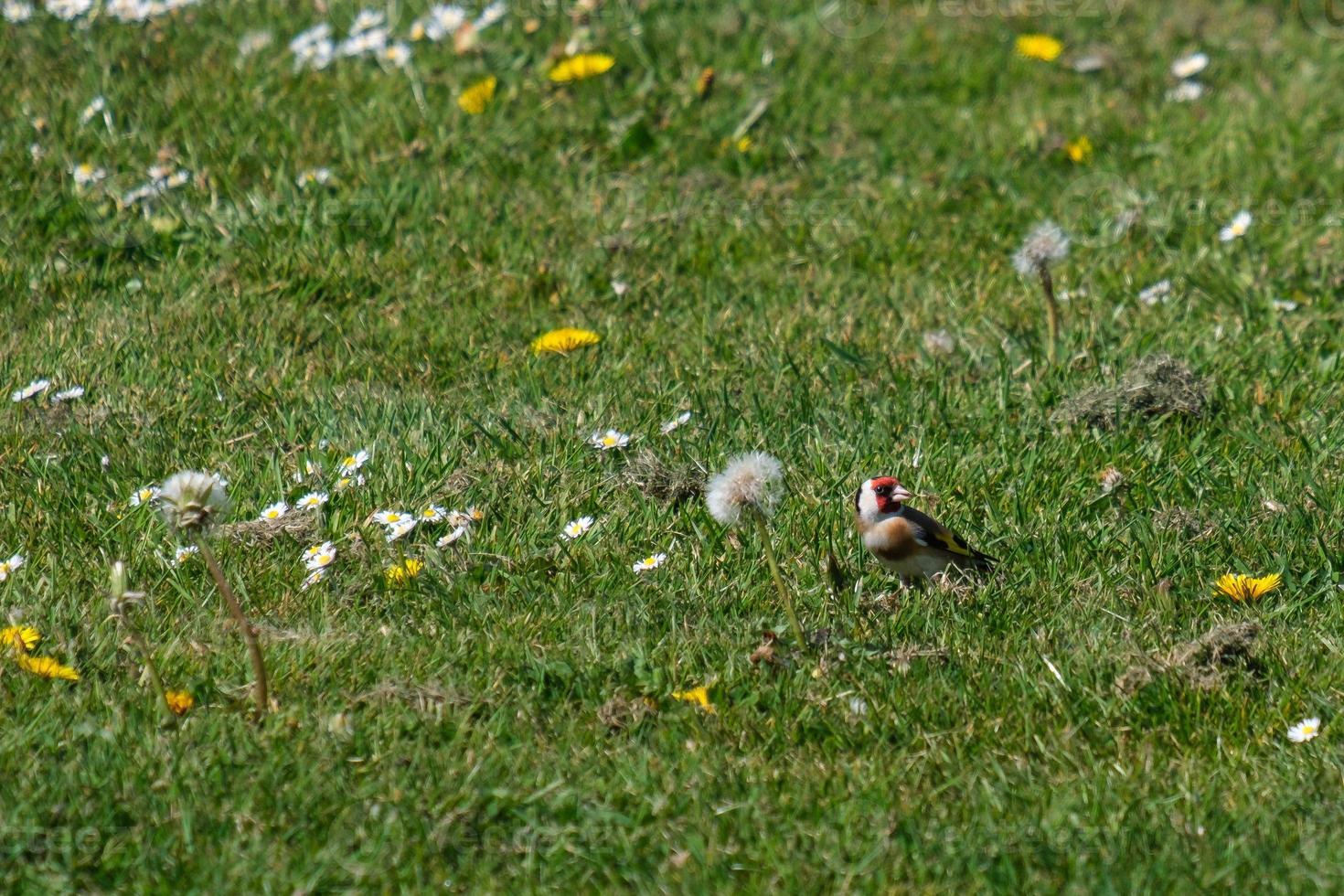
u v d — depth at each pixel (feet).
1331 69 62.54
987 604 30.01
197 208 48.03
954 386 39.47
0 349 40.55
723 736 26.09
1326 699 26.89
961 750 25.68
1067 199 51.03
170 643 28.04
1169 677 27.35
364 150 51.83
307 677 27.20
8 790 23.58
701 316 43.14
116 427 36.68
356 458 34.37
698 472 34.81
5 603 29.50
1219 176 52.16
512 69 57.47
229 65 56.54
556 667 27.43
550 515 33.30
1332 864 22.39
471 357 41.22
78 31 57.36
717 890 22.00
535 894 22.06
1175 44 64.80
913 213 49.78
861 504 31.01
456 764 24.81
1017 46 62.85
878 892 22.06
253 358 40.63
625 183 51.37
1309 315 43.14
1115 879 22.16
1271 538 32.22
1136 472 35.01
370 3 62.03
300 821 23.35
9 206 47.47
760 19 62.95
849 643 28.25
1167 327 42.45
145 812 23.40
